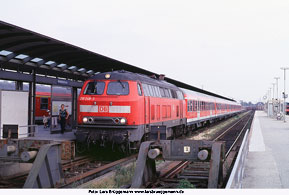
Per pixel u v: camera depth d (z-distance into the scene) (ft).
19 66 44.16
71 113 60.18
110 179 27.32
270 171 32.30
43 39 35.68
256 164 36.32
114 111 37.96
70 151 25.31
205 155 23.22
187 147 24.32
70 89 59.77
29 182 20.97
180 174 30.22
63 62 47.19
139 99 38.50
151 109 42.47
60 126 57.93
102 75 39.86
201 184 26.02
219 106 128.98
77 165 33.99
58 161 24.26
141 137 38.68
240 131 87.45
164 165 35.40
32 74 46.57
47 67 48.26
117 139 36.88
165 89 51.24
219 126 109.50
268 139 64.39
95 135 38.14
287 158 40.57
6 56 39.91
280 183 27.17
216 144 23.82
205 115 93.35
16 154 24.23
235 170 16.88
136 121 37.76
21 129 47.75
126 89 38.32
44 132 60.85
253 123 128.77
